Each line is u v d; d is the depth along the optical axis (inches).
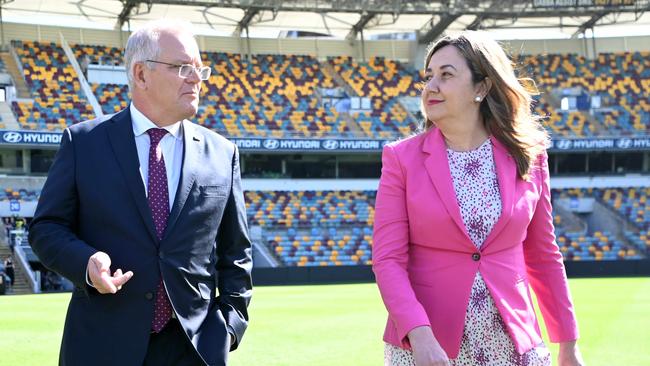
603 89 1437.0
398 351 125.2
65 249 125.3
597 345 373.4
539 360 127.3
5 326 456.4
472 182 129.0
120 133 138.2
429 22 1386.6
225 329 139.1
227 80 1371.8
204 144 146.4
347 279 1035.3
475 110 131.0
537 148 131.9
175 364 134.3
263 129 1289.4
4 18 1311.5
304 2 1217.4
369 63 1481.3
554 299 134.6
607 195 1288.1
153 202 136.7
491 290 123.6
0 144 1043.3
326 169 1309.1
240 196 151.2
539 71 1469.0
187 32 140.0
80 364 130.0
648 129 1347.2
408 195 127.6
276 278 1011.3
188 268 135.6
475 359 123.9
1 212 1055.0
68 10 1288.1
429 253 127.6
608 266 1066.1
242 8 1210.6
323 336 415.2
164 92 136.3
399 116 1374.3
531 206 129.6
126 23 1358.3
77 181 134.5
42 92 1221.7
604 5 1245.7
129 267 131.6
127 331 129.9
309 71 1434.5
